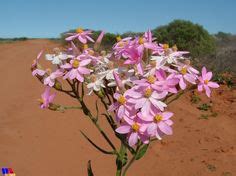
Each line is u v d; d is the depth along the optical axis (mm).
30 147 494
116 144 517
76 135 544
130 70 168
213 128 583
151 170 448
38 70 178
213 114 659
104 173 437
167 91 152
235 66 1006
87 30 190
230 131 574
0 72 1116
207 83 170
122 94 155
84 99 741
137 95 150
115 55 176
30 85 887
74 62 170
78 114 637
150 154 488
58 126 575
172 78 156
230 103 728
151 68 163
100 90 175
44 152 482
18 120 600
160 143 525
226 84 853
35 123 584
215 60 1059
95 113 648
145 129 143
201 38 1458
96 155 483
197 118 638
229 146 507
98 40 188
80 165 455
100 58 180
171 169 449
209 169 444
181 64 168
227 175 429
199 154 486
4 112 647
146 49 171
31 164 447
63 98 728
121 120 153
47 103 178
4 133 534
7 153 470
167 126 143
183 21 1515
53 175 426
